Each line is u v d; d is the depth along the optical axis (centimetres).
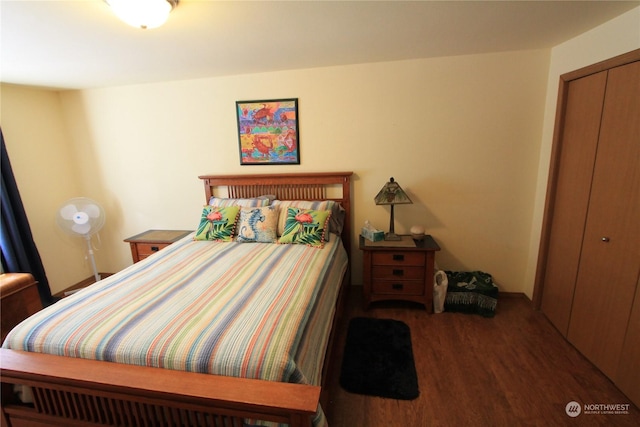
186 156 315
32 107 297
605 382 180
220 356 120
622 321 169
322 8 152
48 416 137
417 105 262
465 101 255
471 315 257
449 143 264
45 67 228
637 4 156
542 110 246
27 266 279
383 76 262
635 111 157
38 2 133
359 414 165
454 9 159
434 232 284
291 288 170
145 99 307
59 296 319
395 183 257
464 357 206
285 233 253
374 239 262
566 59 216
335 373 195
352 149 281
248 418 111
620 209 168
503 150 258
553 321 237
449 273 281
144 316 146
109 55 209
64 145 329
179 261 219
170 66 244
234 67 256
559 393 174
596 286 188
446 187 273
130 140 320
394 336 230
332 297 196
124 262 357
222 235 263
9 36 169
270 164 299
